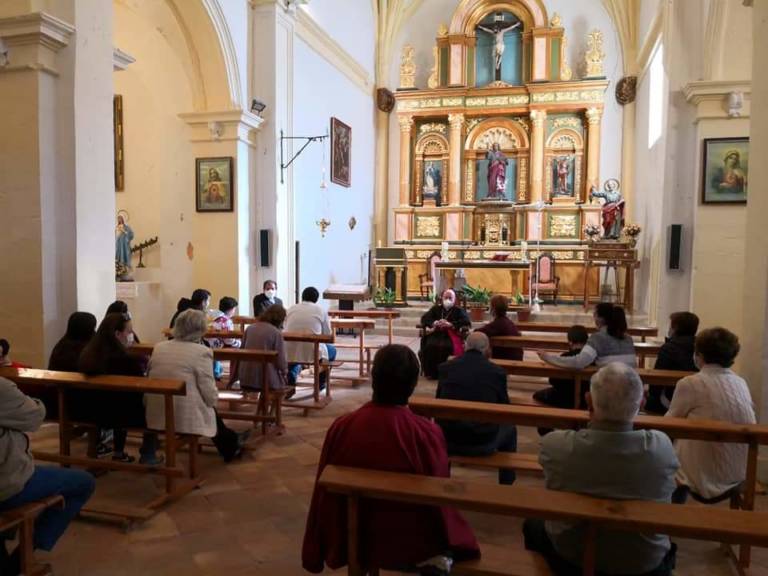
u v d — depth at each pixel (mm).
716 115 6477
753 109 4082
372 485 2094
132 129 10383
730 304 6547
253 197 9344
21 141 5195
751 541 1812
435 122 15297
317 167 11312
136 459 4387
